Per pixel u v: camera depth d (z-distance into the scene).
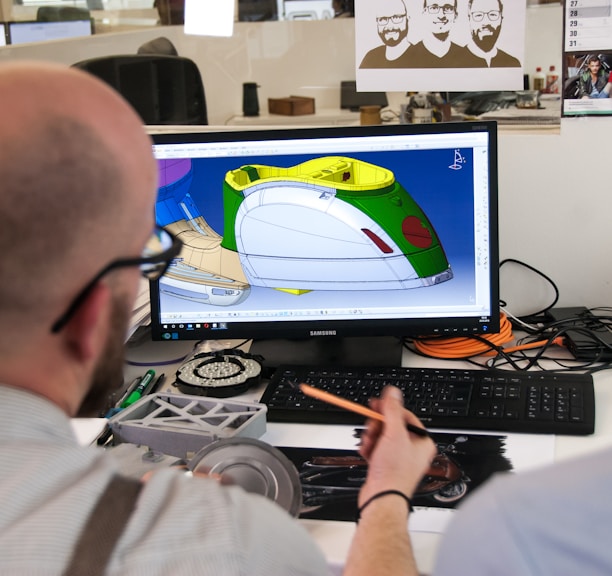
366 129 1.22
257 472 0.94
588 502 0.43
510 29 1.35
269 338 1.29
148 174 0.56
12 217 0.48
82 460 0.52
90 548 0.48
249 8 2.88
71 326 0.53
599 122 1.35
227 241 1.27
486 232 1.23
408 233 1.24
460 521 0.48
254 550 0.52
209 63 2.93
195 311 1.30
